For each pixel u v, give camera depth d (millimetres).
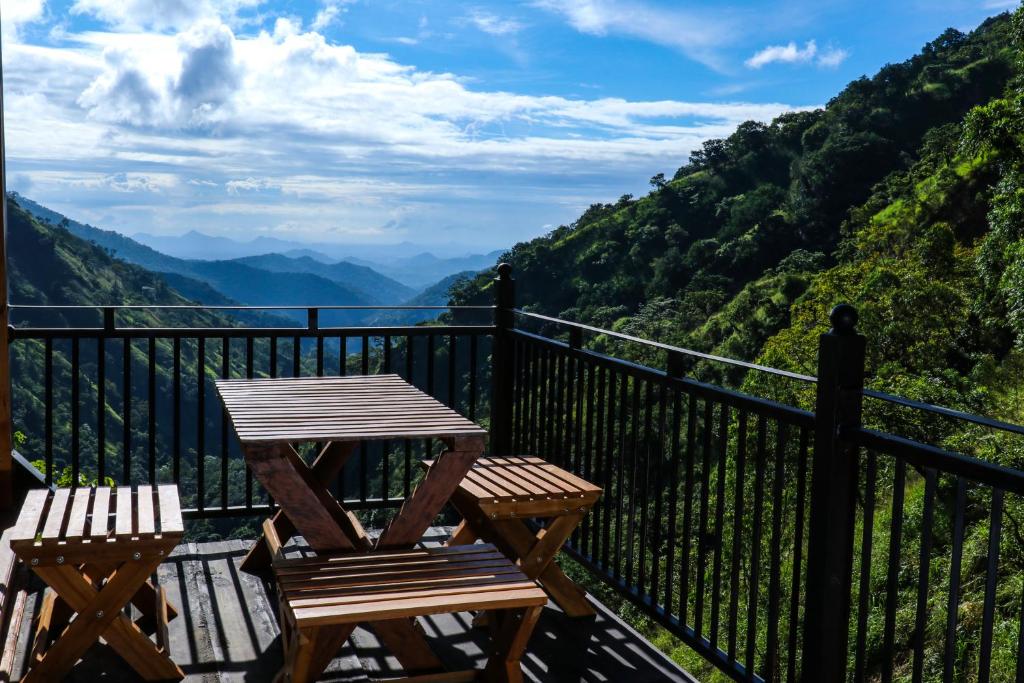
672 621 2543
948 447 12234
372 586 1963
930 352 25375
